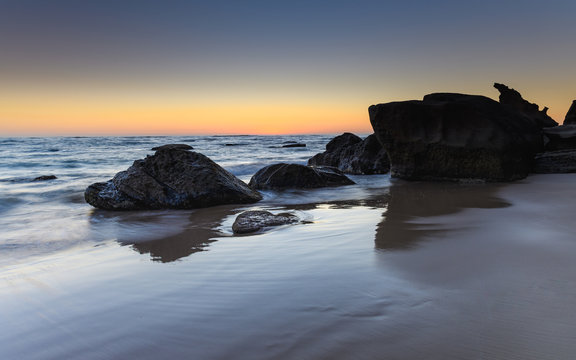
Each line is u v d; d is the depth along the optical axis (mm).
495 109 10492
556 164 10547
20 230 6379
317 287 2797
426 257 3445
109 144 54844
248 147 48062
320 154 17344
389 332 2080
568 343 1921
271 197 9008
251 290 2818
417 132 10305
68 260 4312
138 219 6969
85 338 2238
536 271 2963
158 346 2078
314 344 1989
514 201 6531
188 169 8125
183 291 2896
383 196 8258
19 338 2291
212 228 5844
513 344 1924
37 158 27125
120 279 3330
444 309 2338
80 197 10055
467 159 9625
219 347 2018
